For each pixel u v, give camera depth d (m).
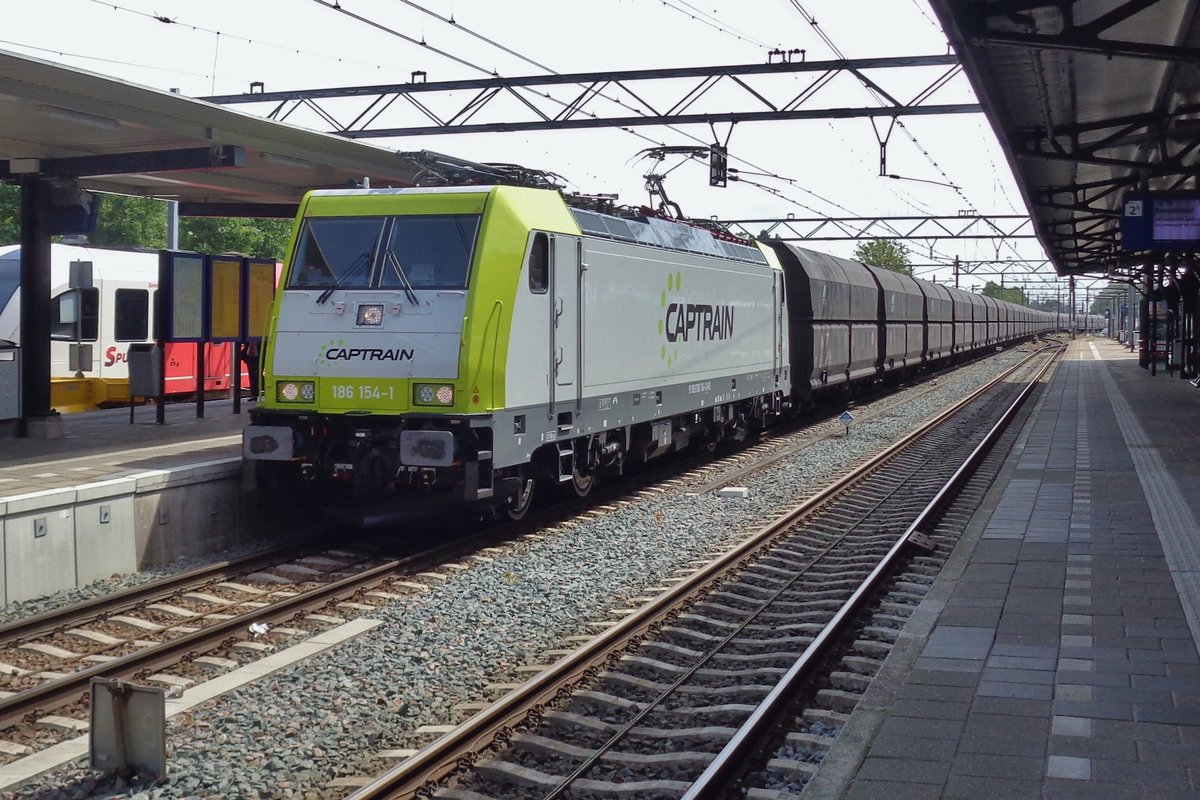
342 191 12.38
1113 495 14.27
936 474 17.80
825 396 30.38
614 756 6.28
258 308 17.86
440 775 6.06
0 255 21.78
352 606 9.57
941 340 46.34
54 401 21.16
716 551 12.05
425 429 11.19
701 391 17.55
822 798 5.26
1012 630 8.11
